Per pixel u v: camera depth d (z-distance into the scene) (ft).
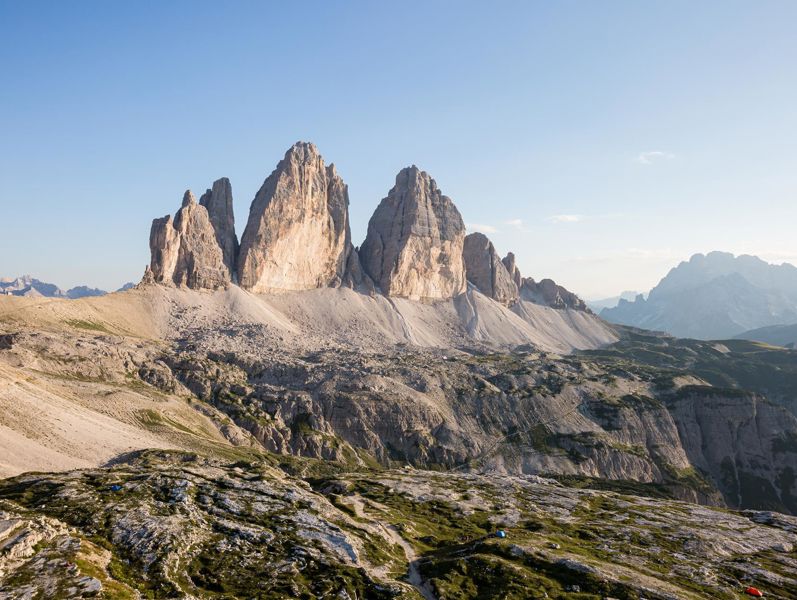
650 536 470.39
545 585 318.24
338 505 485.15
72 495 384.27
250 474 520.42
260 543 342.44
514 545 383.04
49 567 260.83
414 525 468.75
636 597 308.60
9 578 247.91
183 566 298.35
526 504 588.50
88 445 636.89
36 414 648.79
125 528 330.34
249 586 287.07
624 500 646.74
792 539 489.26
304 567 317.22
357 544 368.07
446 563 352.69
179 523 347.97
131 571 283.59
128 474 461.78
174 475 460.14
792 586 365.61
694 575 370.12
